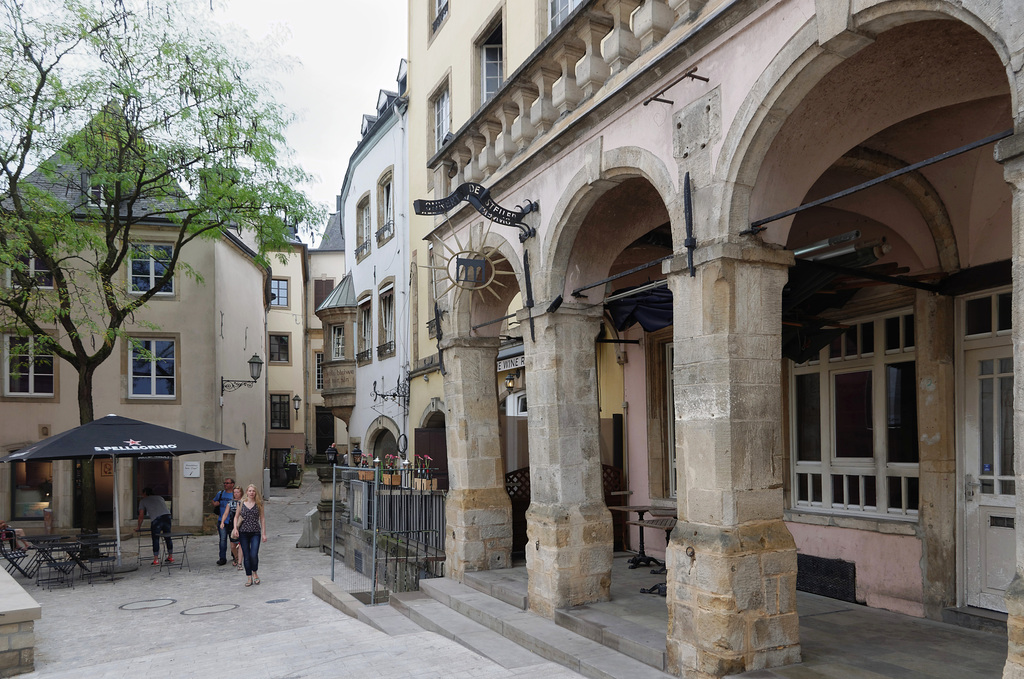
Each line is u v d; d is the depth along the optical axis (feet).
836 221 27.17
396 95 72.95
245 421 84.28
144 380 69.00
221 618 34.17
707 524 17.78
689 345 18.57
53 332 65.87
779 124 17.19
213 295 71.26
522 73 27.55
